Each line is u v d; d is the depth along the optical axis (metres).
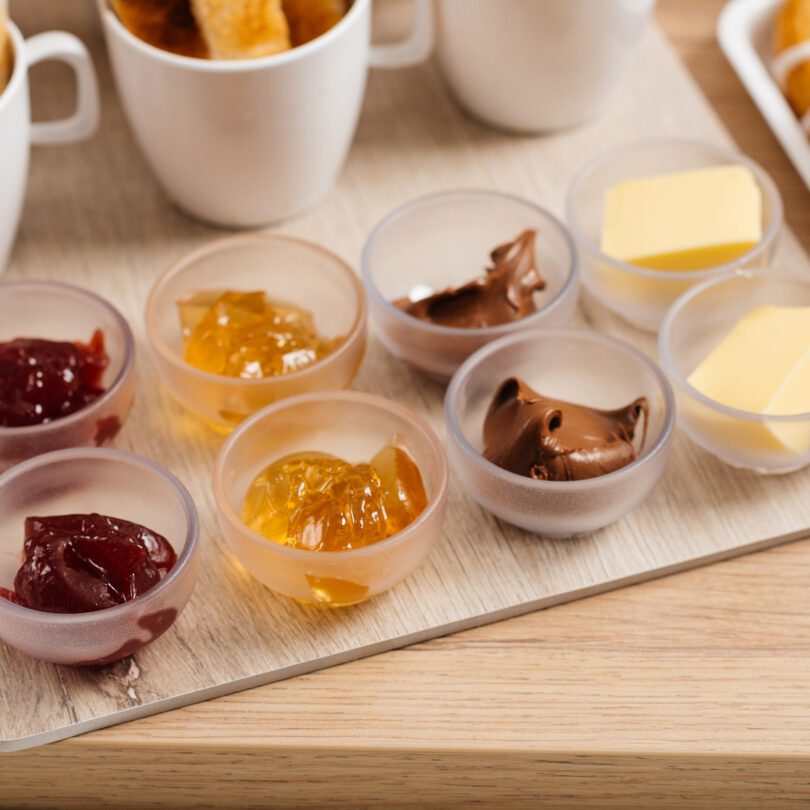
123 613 0.64
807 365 0.69
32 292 0.72
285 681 0.67
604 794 0.67
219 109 0.73
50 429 0.68
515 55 0.77
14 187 0.73
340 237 0.77
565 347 0.70
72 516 0.67
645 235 0.73
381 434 0.69
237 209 0.76
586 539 0.69
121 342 0.71
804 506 0.69
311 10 0.74
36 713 0.65
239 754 0.66
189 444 0.71
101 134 0.80
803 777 0.66
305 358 0.71
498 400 0.69
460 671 0.67
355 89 0.75
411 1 0.83
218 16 0.72
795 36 0.79
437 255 0.75
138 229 0.77
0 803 0.69
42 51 0.74
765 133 0.81
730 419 0.68
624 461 0.68
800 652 0.67
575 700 0.66
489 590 0.68
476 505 0.70
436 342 0.71
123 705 0.66
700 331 0.72
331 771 0.67
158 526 0.68
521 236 0.72
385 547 0.65
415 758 0.66
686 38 0.84
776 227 0.73
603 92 0.79
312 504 0.67
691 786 0.67
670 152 0.76
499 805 0.69
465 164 0.79
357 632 0.67
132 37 0.73
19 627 0.64
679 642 0.67
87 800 0.69
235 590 0.68
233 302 0.72
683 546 0.69
